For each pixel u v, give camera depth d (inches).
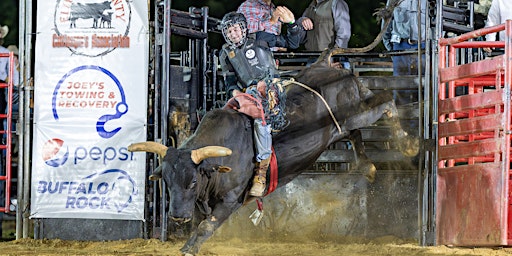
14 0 989.2
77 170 484.7
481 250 436.8
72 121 484.7
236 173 417.4
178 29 494.3
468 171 440.5
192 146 404.5
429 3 484.7
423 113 466.6
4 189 612.1
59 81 486.0
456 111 451.5
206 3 956.0
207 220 415.2
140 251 436.8
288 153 443.8
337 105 461.1
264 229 502.3
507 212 417.1
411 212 493.0
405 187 494.0
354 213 497.7
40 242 480.7
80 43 484.7
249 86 454.0
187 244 410.6
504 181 415.5
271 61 476.1
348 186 498.9
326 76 463.2
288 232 501.7
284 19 513.0
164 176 387.5
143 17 481.4
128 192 480.7
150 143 398.3
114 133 482.0
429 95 461.4
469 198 439.5
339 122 464.4
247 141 422.3
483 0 546.0
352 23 956.6
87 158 483.5
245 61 472.1
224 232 504.1
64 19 486.0
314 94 453.7
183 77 498.3
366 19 957.2
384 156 495.8
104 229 487.5
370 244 474.3
